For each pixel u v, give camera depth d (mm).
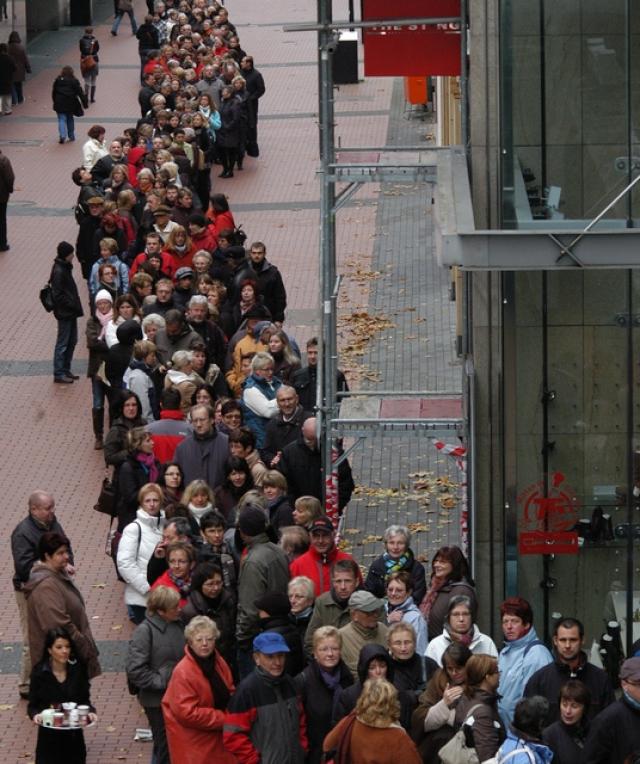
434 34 26469
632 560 24484
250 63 56375
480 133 24000
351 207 50656
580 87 23562
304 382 29609
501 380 24578
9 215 51438
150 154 46125
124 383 30250
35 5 81562
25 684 24234
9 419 35656
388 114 61125
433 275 44031
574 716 18281
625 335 24031
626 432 24281
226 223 40375
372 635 20391
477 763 17703
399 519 30203
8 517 30859
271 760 18922
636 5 23250
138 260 36594
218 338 32188
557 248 21516
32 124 63688
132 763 22609
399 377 36656
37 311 42688
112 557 26672
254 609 21828
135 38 80500
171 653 21031
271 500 24906
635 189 23469
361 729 17641
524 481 24531
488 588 25234
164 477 25766
